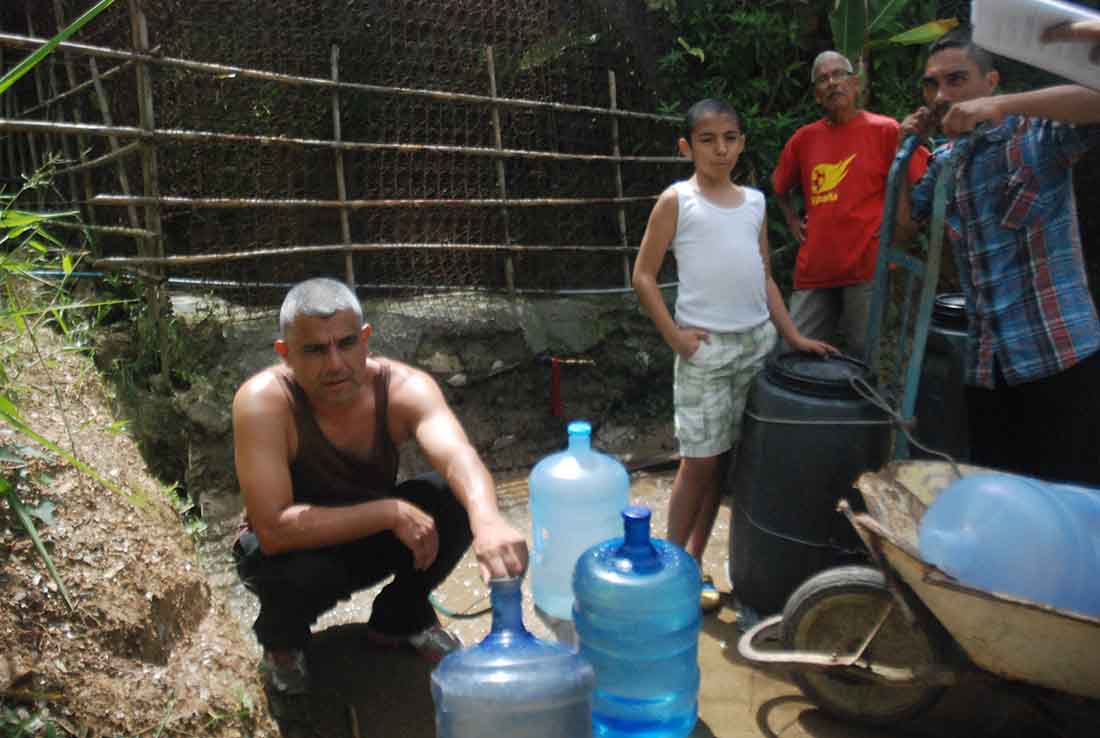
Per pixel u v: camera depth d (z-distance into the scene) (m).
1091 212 5.27
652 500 4.13
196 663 2.06
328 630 3.00
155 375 3.76
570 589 2.97
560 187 5.36
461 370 4.60
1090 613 2.02
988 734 2.49
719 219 2.93
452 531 2.60
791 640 2.51
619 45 5.46
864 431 2.73
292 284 4.49
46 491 2.12
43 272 3.14
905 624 2.38
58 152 4.24
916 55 5.61
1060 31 1.63
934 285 2.65
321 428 2.41
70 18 4.46
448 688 1.87
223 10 4.53
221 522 3.61
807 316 3.98
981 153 2.68
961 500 2.20
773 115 5.64
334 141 4.38
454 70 5.21
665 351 5.23
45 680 1.75
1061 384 2.64
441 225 4.96
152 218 3.75
